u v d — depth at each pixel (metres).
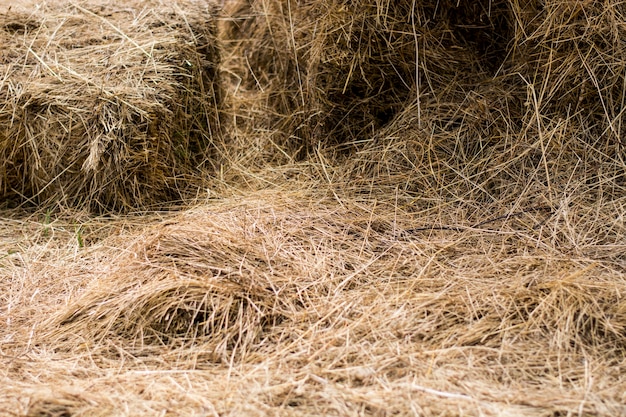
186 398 1.58
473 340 1.77
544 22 2.52
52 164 2.64
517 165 2.53
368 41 2.79
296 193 2.65
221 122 3.19
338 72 2.86
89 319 1.94
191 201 2.73
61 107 2.58
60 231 2.56
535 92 2.61
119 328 1.90
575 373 1.64
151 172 2.66
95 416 1.53
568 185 2.41
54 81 2.65
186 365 1.75
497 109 2.65
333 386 1.61
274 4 3.15
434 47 2.82
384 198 2.57
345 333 1.80
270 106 3.25
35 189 2.71
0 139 2.62
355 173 2.74
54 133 2.60
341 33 2.77
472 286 2.00
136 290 1.97
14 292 2.17
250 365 1.73
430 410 1.51
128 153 2.60
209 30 3.16
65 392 1.60
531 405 1.52
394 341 1.78
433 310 1.88
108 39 2.88
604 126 2.50
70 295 2.12
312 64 2.90
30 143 2.62
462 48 2.83
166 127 2.69
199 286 1.94
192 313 1.89
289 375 1.66
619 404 1.51
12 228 2.59
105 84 2.65
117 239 2.47
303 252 2.22
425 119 2.74
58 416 1.54
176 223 2.43
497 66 2.80
